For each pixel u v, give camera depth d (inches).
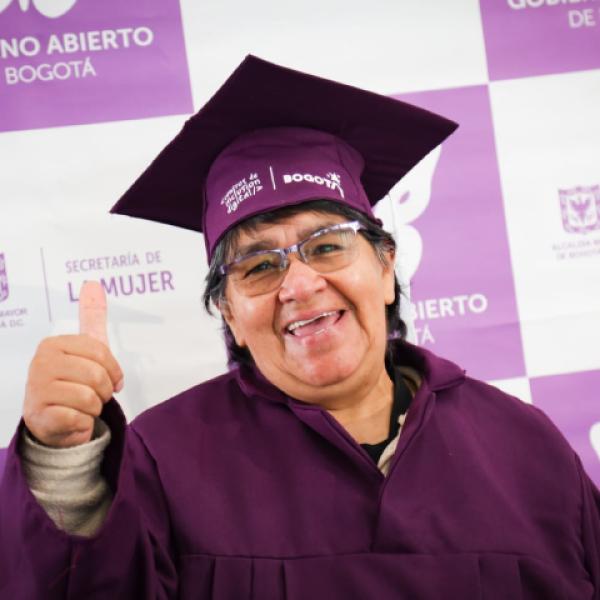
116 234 61.1
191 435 44.1
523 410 47.7
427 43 63.9
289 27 62.9
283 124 44.4
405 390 46.8
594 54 65.0
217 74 62.2
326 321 41.6
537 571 40.3
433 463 42.4
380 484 40.8
